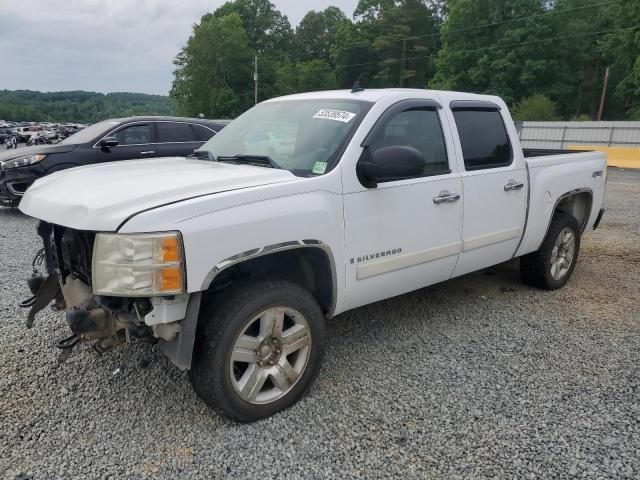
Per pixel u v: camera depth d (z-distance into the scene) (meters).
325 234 3.05
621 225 8.67
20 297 4.74
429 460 2.63
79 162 8.48
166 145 9.22
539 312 4.64
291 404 3.06
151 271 2.43
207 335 2.71
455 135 3.97
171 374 3.41
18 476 2.46
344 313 4.56
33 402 3.07
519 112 42.72
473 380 3.42
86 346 3.77
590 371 3.57
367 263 3.36
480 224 4.14
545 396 3.24
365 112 3.46
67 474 2.48
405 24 66.75
